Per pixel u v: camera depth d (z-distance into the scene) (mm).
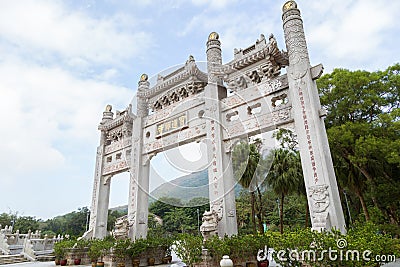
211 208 11141
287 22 11492
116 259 13250
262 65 11961
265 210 33500
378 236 7402
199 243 9875
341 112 16406
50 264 17047
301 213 32688
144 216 15438
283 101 11570
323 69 10328
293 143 20625
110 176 18984
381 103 15383
